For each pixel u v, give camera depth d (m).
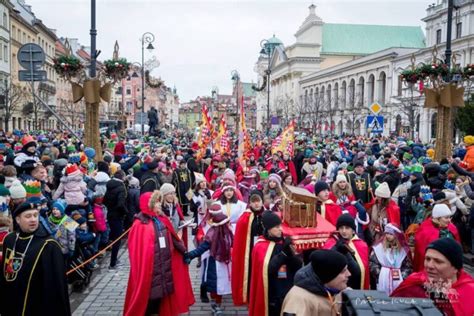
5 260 4.75
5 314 4.72
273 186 8.41
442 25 54.88
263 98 113.75
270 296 5.43
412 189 10.42
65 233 7.32
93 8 13.52
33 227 4.80
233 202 7.69
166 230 6.32
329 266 3.78
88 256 8.62
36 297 4.68
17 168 10.18
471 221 9.97
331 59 101.88
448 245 3.80
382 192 7.59
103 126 53.84
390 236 6.15
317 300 3.82
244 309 7.54
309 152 19.78
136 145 20.95
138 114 31.17
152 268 6.05
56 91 63.03
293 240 5.40
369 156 19.02
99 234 9.42
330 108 71.06
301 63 100.75
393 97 59.47
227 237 7.11
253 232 6.73
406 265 6.33
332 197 8.20
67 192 8.48
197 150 21.42
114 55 14.73
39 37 57.75
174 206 7.71
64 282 4.79
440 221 6.42
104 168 11.16
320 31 101.12
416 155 19.06
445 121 15.21
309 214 5.77
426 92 15.27
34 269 4.68
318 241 5.52
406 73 15.44
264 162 18.70
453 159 13.73
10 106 38.41
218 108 53.12
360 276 5.52
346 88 78.12
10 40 47.25
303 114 75.88
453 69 14.80
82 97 14.31
